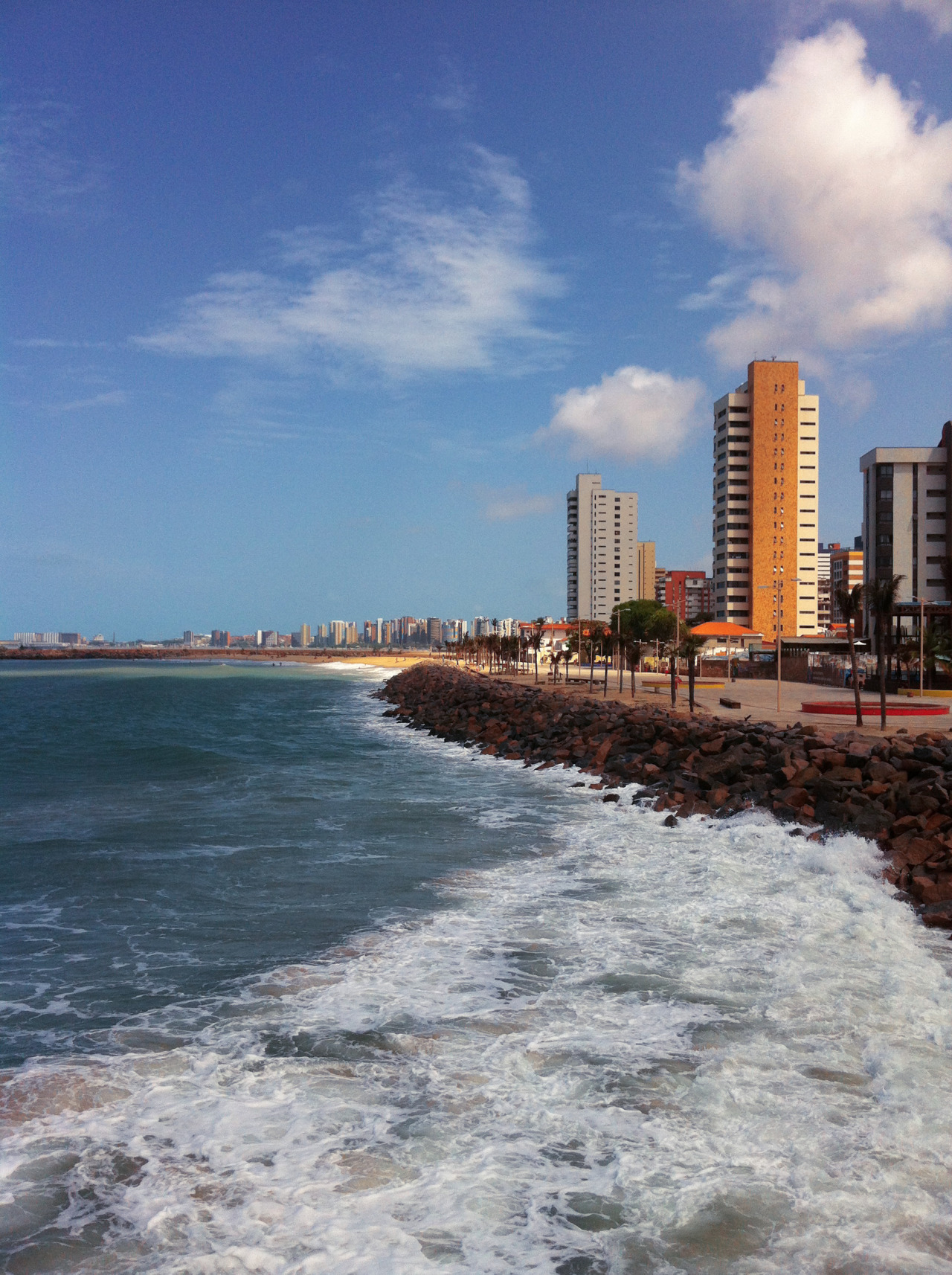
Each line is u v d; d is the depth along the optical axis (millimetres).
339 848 22297
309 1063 10125
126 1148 8398
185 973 13320
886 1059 9977
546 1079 9672
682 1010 11539
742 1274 6641
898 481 123812
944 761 25891
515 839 23344
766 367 157875
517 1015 11430
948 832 19844
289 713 82000
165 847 22453
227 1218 7344
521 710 59281
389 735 58812
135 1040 10852
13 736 56656
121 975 13242
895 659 76000
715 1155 8172
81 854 21656
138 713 82312
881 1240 7000
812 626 159375
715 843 22438
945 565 115875
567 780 35062
